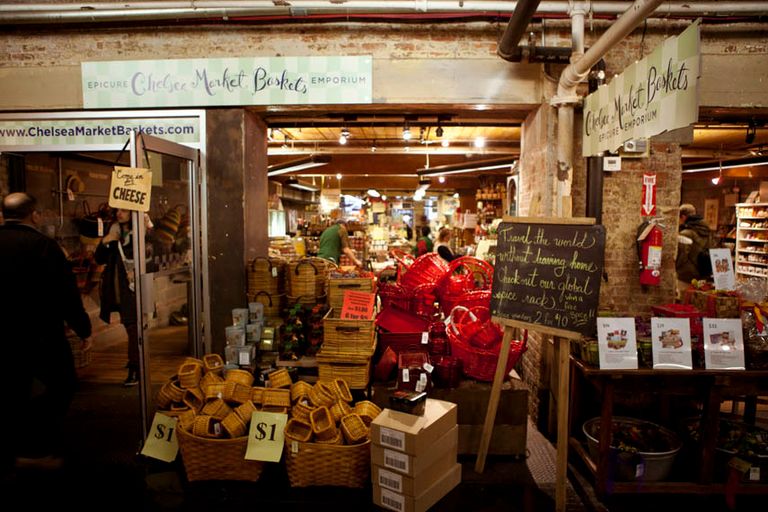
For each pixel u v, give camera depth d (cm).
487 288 414
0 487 283
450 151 743
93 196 606
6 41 396
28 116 400
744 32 357
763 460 272
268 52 385
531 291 287
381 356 357
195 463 286
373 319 345
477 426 314
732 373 267
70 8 368
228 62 385
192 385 320
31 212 296
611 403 274
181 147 366
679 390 276
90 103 394
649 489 272
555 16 360
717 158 782
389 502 258
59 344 296
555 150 370
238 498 274
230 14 367
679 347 272
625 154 368
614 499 281
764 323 281
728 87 360
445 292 397
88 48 393
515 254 296
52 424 301
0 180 436
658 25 362
